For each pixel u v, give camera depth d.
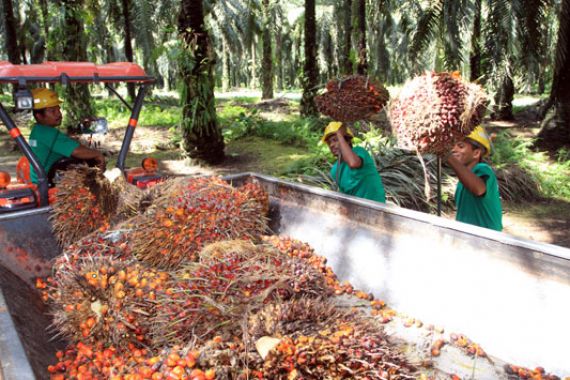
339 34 27.19
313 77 14.42
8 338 1.63
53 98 3.92
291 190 3.56
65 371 2.10
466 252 2.44
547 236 6.18
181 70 9.65
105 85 3.90
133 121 4.01
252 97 29.50
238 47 32.47
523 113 17.36
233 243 2.38
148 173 4.05
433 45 13.58
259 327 1.82
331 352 1.69
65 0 11.97
